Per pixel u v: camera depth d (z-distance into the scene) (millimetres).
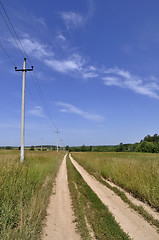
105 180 12688
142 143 90125
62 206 6828
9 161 8734
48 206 6625
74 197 7758
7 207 4555
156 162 10547
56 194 8562
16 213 4758
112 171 12406
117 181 11000
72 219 5562
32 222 4438
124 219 5496
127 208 6543
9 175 6719
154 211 6227
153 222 5172
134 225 5062
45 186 8789
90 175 15086
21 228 3910
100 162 18156
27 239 3695
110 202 7285
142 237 4359
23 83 15570
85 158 30000
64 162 30422
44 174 11242
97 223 4953
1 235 3596
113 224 4871
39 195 6566
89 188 9484
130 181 9359
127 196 8211
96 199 7355
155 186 7266
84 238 4180
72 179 12586
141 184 8008
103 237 4184
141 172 9195
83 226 4785
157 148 84250
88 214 5660
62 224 5164
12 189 5797
